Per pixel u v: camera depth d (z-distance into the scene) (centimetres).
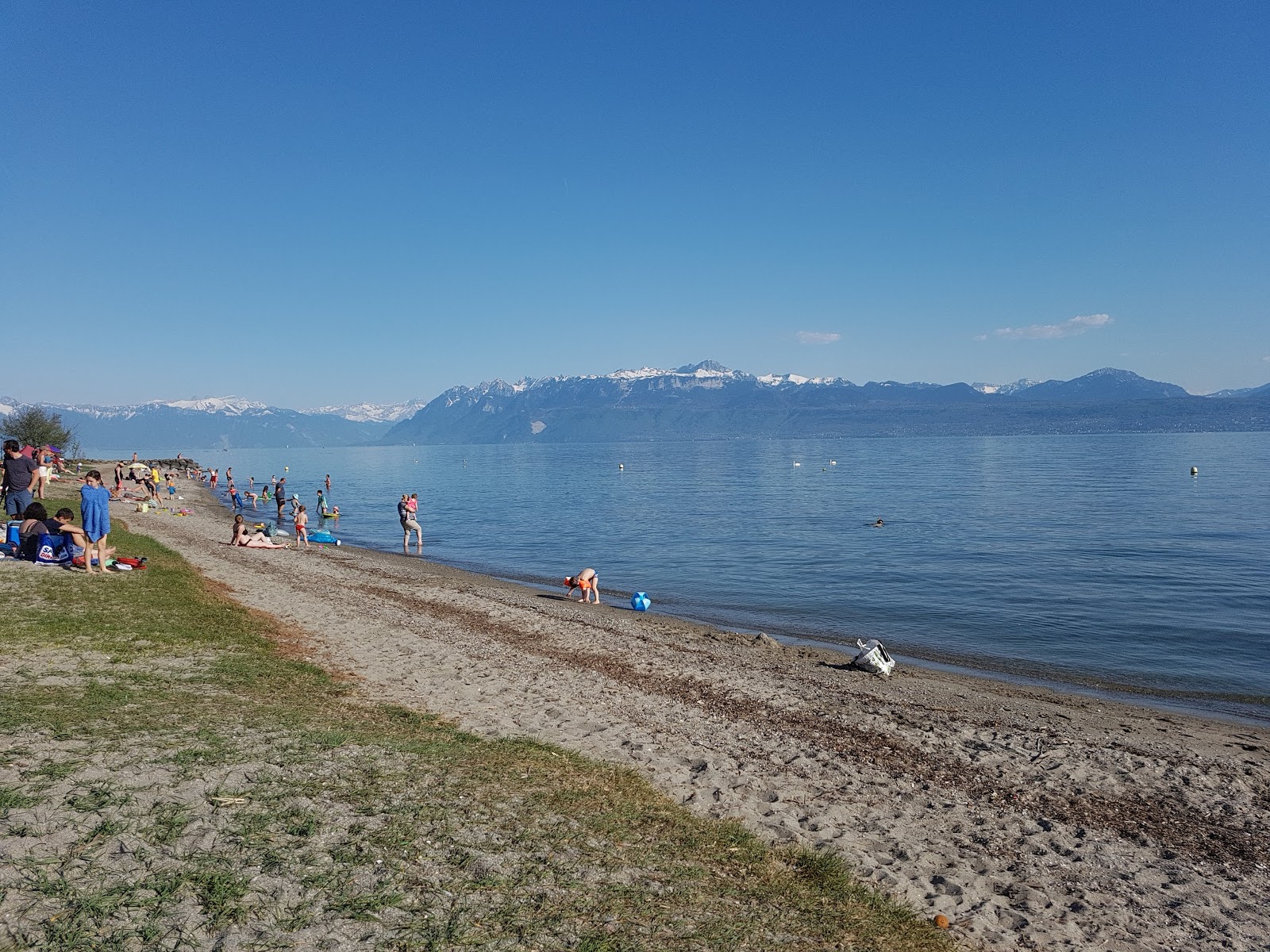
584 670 1705
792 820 920
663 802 900
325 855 599
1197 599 2927
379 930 509
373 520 6325
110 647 1258
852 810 1001
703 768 1088
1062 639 2377
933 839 937
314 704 1105
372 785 766
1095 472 11306
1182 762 1305
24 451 2336
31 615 1402
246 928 485
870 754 1257
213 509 6506
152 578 1914
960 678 1917
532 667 1683
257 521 5559
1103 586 3189
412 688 1364
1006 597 2994
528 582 3303
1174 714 1648
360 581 2822
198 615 1619
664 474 13750
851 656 2102
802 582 3353
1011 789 1152
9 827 562
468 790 803
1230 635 2409
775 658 2012
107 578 1827
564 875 638
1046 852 932
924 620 2642
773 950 580
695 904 633
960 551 4153
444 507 7544
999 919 734
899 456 19250
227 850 581
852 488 9219
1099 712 1623
